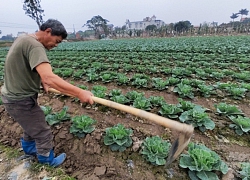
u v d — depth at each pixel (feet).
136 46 59.26
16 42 6.90
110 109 13.58
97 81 21.12
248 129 10.23
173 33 160.45
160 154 8.55
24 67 6.88
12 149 10.30
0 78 22.45
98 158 9.03
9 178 8.46
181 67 25.17
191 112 11.56
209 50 41.27
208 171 7.70
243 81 19.54
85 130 10.09
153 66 26.37
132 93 14.78
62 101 15.53
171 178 7.95
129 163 8.67
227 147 9.84
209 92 15.97
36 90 7.66
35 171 8.63
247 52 37.68
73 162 9.12
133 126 11.57
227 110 12.25
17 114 7.55
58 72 23.97
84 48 61.52
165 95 16.58
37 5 142.61
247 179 7.48
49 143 8.49
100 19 226.99
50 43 7.33
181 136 5.93
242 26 133.90
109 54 42.14
